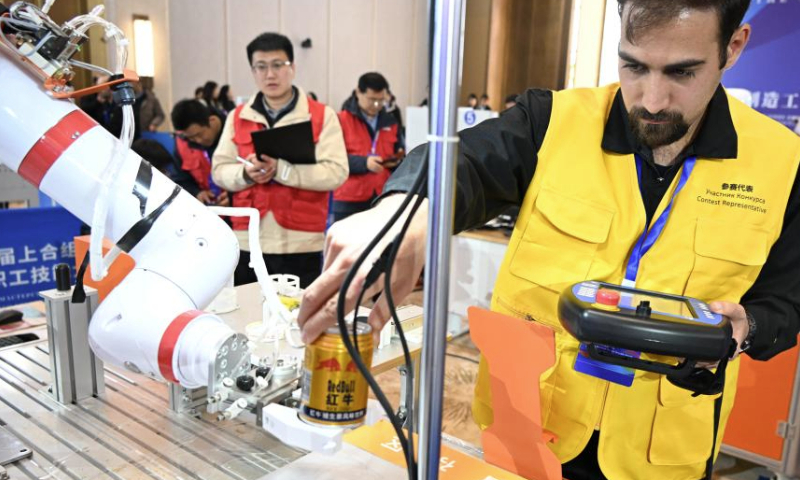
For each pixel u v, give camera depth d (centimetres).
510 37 717
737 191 99
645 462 108
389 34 696
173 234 89
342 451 90
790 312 101
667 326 79
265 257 258
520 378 84
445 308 49
